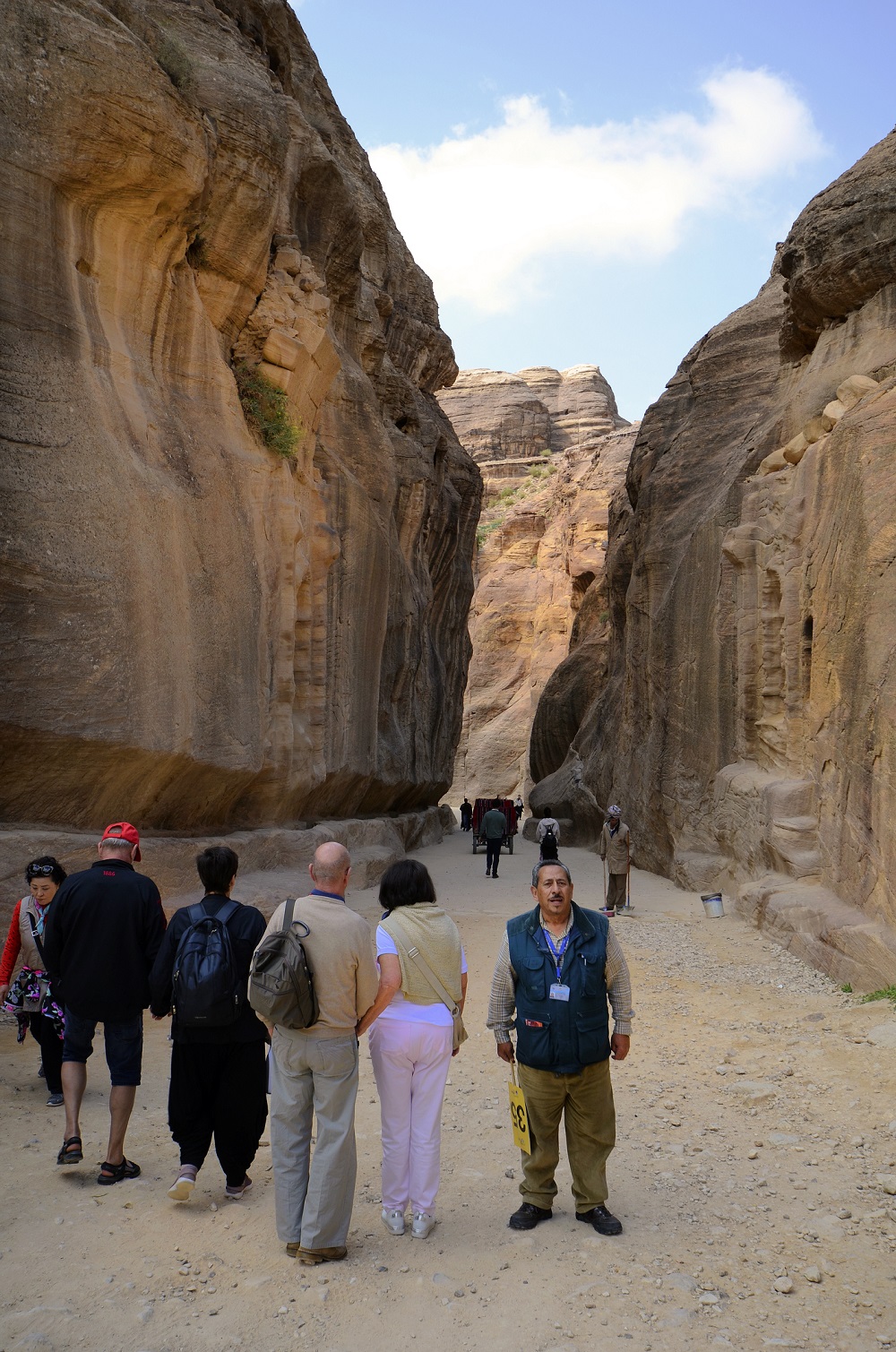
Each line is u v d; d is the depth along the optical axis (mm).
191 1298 3945
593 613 40094
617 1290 4035
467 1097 6590
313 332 13086
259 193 11469
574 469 60344
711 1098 6359
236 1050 4793
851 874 9828
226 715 10305
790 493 13406
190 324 10711
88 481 8461
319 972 4266
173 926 4777
